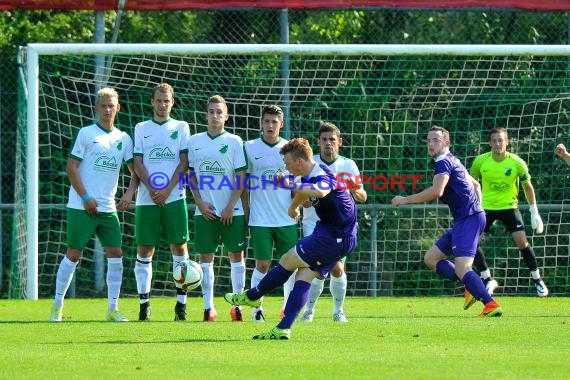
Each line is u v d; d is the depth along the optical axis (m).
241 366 17.58
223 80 40.16
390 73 41.28
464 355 19.03
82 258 39.59
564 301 35.31
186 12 43.16
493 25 43.16
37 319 27.95
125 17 43.41
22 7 38.19
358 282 40.06
